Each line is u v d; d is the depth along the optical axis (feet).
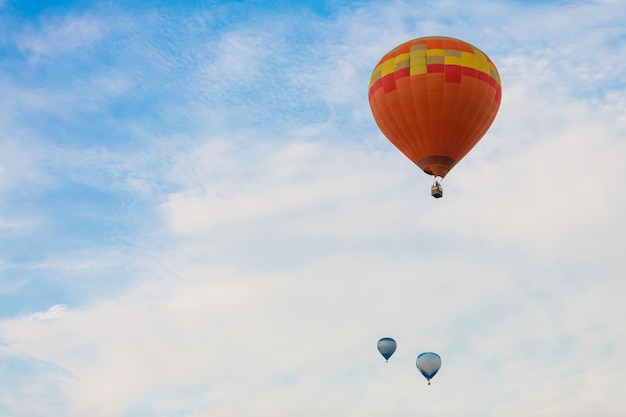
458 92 236.63
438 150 240.73
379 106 243.81
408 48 242.17
